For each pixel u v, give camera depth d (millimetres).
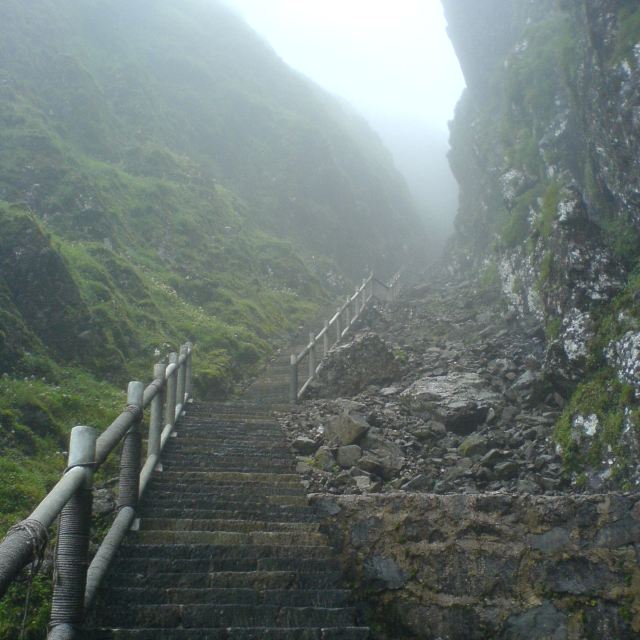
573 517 5910
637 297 9141
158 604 5117
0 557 2932
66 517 4324
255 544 6090
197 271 18500
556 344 10078
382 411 10516
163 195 20547
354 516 6324
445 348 14977
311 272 24734
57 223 15945
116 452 8273
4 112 18578
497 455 8781
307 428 9812
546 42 19859
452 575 5883
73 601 4258
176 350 12883
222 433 9242
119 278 14367
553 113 17188
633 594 5590
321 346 16656
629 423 7988
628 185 10859
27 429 7980
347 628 4988
